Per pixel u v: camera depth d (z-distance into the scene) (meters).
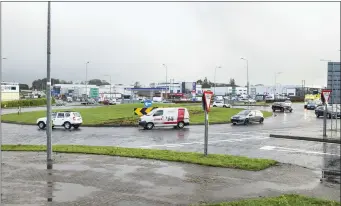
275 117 47.50
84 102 90.38
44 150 16.55
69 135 25.77
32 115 44.75
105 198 8.88
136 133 27.12
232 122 36.28
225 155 15.38
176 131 28.72
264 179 11.27
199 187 10.11
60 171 11.89
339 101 45.50
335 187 10.57
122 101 94.12
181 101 93.62
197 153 15.98
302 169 13.01
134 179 10.91
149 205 8.38
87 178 10.95
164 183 10.48
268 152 17.67
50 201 8.52
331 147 19.41
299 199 8.84
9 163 13.21
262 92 139.00
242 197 9.20
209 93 15.09
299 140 22.36
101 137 24.42
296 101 112.81
